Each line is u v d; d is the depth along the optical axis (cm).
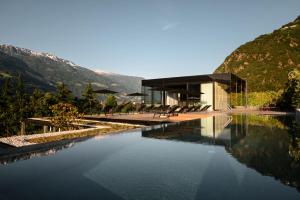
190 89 2305
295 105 1873
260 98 3027
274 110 2205
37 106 2656
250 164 292
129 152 372
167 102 2442
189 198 192
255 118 1128
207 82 2203
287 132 610
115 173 263
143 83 2536
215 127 732
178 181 235
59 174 250
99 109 2212
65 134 738
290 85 2170
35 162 292
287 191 198
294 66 5353
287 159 314
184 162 310
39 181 226
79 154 349
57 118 1009
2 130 2628
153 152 374
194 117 1289
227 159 322
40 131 1988
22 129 1579
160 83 2392
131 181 235
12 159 299
